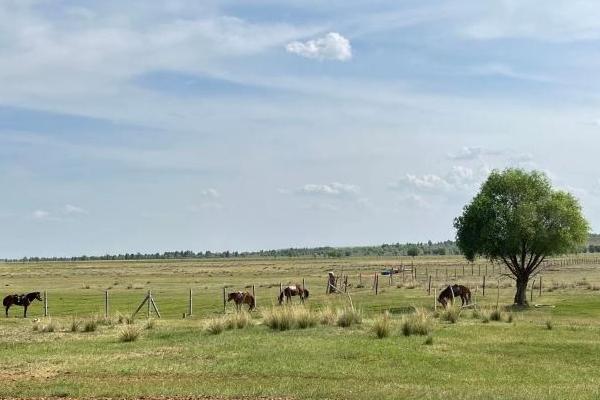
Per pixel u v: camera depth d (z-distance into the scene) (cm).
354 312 2855
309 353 2061
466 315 3341
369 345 2217
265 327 2788
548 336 2472
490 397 1455
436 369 1834
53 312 4369
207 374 1756
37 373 1789
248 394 1483
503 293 5391
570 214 4300
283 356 2011
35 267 19775
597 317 3425
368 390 1521
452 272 10038
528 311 3816
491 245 4344
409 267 12688
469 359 1983
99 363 1936
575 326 2838
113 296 5872
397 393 1484
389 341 2330
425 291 5625
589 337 2453
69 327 2977
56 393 1499
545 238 4244
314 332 2591
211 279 9525
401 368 1838
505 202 4403
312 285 7194
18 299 4056
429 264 14450
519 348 2191
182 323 3177
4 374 1773
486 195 4444
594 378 1741
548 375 1773
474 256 4675
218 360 1959
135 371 1802
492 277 8038
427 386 1600
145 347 2256
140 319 3522
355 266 14412
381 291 5666
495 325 2867
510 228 4241
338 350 2111
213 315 3806
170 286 7581
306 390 1523
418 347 2189
